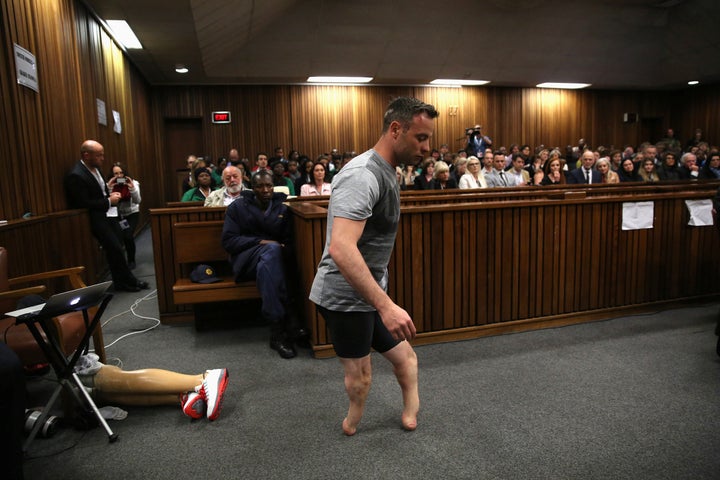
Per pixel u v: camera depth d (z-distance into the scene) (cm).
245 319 363
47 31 410
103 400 227
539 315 325
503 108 1280
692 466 175
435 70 1105
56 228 352
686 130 1398
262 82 1124
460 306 307
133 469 181
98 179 453
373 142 1205
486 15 980
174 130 1141
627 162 645
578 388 238
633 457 181
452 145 1253
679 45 1147
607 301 341
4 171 313
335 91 1176
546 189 512
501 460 181
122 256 453
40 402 238
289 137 1166
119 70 735
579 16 1028
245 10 757
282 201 337
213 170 763
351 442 195
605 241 335
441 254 300
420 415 215
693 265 362
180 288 310
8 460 147
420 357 281
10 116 327
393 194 167
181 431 208
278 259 299
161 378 225
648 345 292
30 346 207
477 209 303
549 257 323
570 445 190
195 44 766
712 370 256
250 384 252
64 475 179
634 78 1245
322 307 179
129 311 390
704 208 357
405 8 941
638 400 225
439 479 170
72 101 474
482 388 240
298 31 960
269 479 173
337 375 261
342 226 151
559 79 1202
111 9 577
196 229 346
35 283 303
